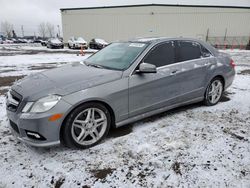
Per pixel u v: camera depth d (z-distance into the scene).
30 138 2.69
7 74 8.27
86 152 2.86
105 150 2.90
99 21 35.12
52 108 2.60
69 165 2.60
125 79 3.15
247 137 3.22
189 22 33.91
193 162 2.64
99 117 3.06
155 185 2.29
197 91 4.16
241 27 33.84
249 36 34.06
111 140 3.14
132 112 3.31
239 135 3.28
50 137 2.64
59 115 2.62
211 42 34.28
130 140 3.14
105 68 3.45
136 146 2.99
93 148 2.95
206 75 4.21
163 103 3.68
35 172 2.48
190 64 3.96
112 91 3.01
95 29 35.53
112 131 3.41
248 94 5.38
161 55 3.64
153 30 34.31
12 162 2.65
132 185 2.29
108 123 3.11
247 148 2.92
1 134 3.34
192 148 2.93
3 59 13.61
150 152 2.85
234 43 34.22
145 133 3.34
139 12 33.94
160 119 3.85
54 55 16.89
